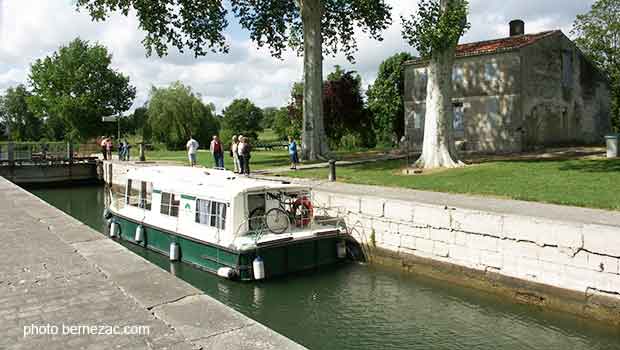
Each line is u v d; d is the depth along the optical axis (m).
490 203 13.69
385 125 44.56
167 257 15.77
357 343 9.75
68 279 6.61
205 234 14.37
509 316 10.73
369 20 30.95
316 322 10.77
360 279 13.48
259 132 95.88
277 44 33.84
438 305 11.51
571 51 35.34
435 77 21.00
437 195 15.47
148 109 60.62
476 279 12.21
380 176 20.25
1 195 16.91
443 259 12.95
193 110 59.38
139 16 28.39
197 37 30.45
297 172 22.86
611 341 9.44
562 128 34.00
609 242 9.73
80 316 5.30
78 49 68.38
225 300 12.09
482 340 9.73
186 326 4.86
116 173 34.78
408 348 9.50
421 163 21.56
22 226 10.48
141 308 5.39
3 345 4.69
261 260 13.06
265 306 11.71
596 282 9.97
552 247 10.69
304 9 28.39
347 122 45.06
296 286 13.01
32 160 39.81
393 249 14.25
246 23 32.84
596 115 38.84
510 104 29.86
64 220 11.33
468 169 19.78
